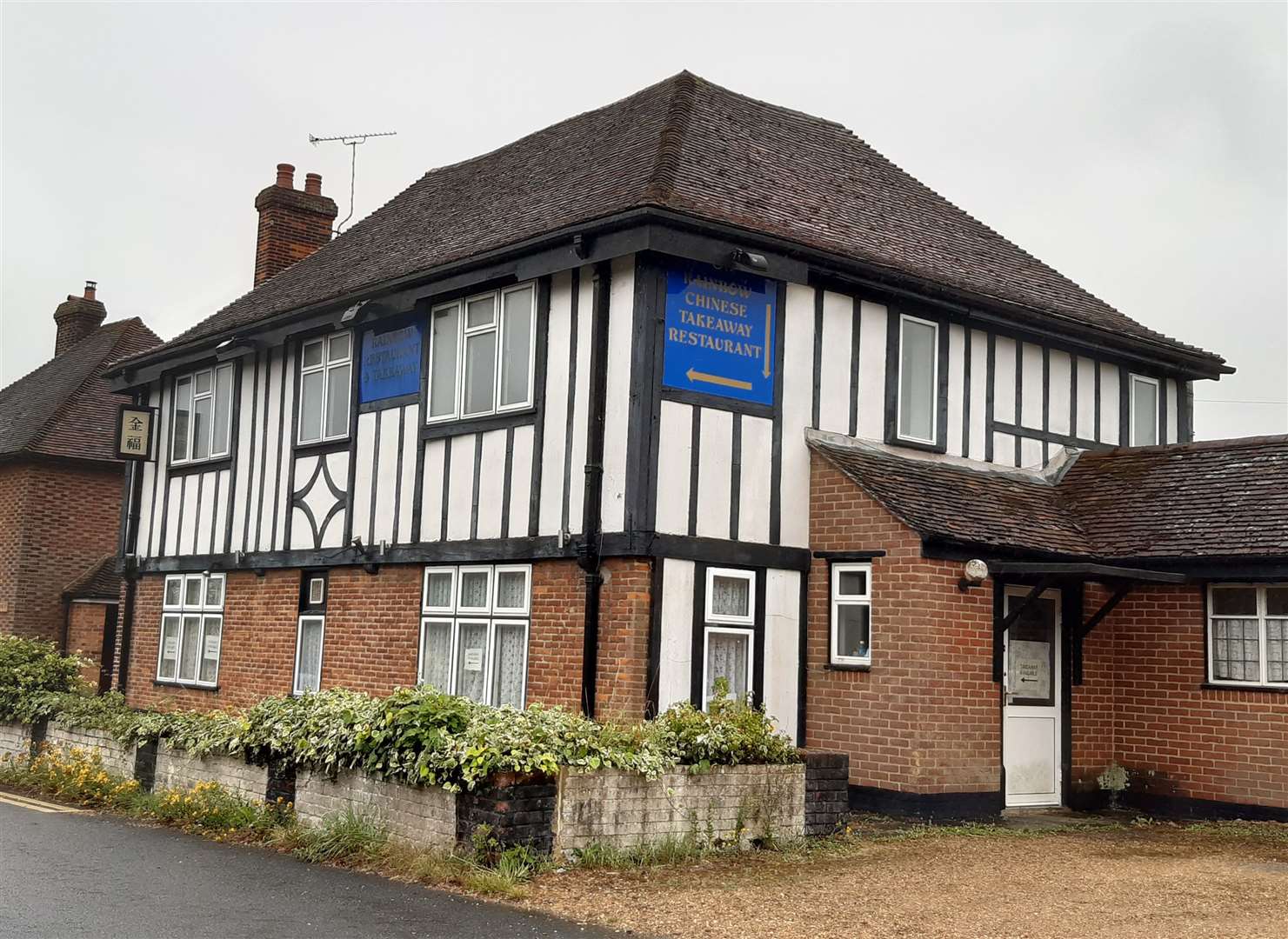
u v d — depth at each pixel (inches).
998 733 485.7
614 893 306.2
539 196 588.7
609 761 339.9
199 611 735.1
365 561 594.9
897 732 465.4
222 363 741.9
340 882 314.0
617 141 606.9
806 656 505.7
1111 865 369.7
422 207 743.1
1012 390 593.9
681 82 645.3
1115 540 529.0
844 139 709.3
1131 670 526.0
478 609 533.0
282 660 657.0
